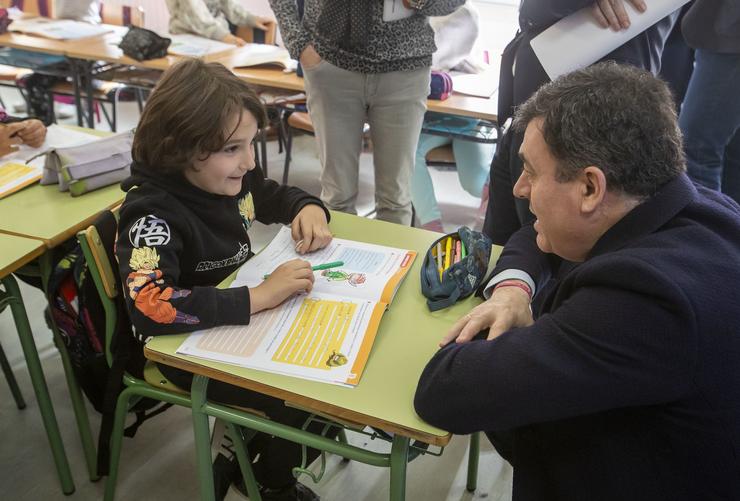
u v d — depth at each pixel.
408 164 2.27
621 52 1.60
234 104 1.15
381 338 1.05
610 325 0.74
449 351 0.88
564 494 0.90
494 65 3.10
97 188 1.61
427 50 2.06
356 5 1.91
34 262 1.50
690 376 0.74
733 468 0.78
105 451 1.45
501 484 1.70
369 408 0.90
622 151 0.76
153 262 1.11
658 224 0.80
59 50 3.00
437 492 1.67
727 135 2.02
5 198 1.55
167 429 1.82
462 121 2.67
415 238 1.38
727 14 1.83
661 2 1.50
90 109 3.23
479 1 3.87
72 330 1.42
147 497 1.62
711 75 1.96
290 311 1.09
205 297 1.05
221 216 1.29
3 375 1.97
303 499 1.51
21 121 1.85
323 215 1.41
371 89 2.07
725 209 0.84
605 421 0.85
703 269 0.75
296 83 2.70
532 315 1.14
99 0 3.86
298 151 3.88
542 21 1.57
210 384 1.20
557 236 0.87
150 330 1.03
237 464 1.36
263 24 3.61
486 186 2.86
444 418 0.85
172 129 1.13
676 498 0.81
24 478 1.66
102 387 1.50
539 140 0.82
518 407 0.78
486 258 1.22
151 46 2.90
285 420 1.17
